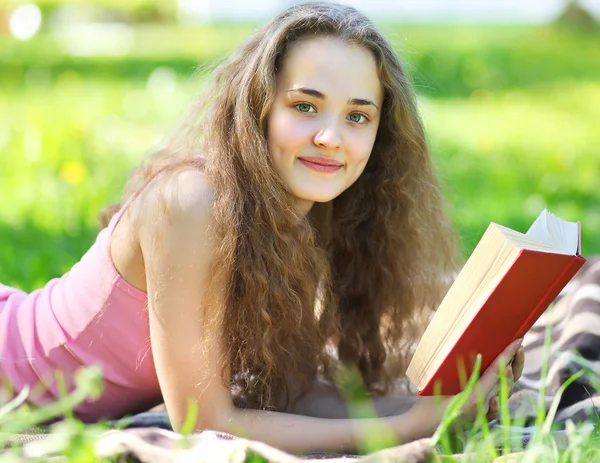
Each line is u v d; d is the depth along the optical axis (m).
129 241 3.38
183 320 3.25
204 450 2.73
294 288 3.51
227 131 3.40
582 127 12.24
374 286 3.92
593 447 2.77
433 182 3.91
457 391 3.12
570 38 25.14
